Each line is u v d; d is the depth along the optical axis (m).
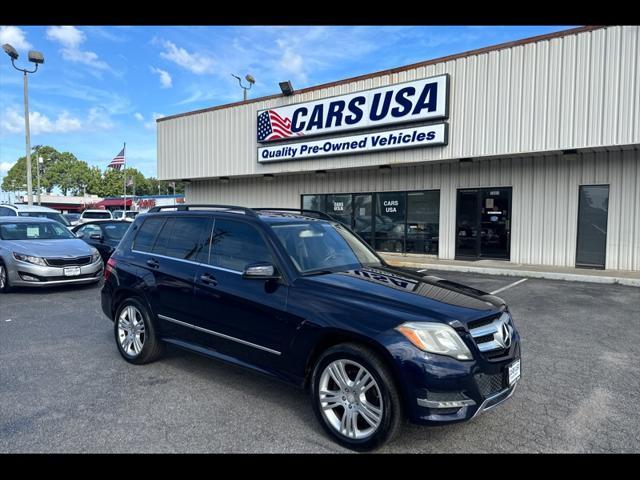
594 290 9.39
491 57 12.01
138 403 4.06
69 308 8.00
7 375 4.75
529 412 3.90
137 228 5.53
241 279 4.14
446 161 13.49
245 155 17.67
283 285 3.87
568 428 3.62
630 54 10.17
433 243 14.57
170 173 20.19
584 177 11.79
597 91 10.58
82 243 10.39
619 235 11.34
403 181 15.12
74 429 3.58
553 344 5.82
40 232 10.59
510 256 13.05
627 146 10.61
